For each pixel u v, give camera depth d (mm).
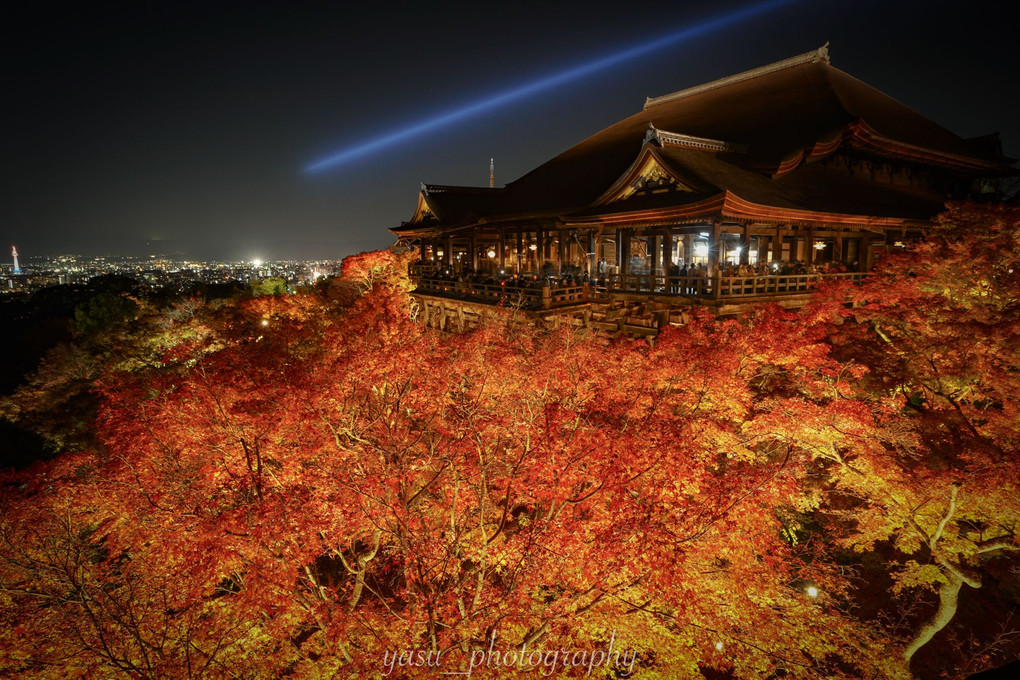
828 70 39562
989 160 39031
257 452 11570
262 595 9539
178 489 11625
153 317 40594
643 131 40781
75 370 35188
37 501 11867
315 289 47125
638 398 14102
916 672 12750
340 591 12273
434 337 17359
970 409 13891
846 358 17812
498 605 9859
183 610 10500
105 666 9734
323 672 10078
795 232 27516
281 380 14359
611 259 36562
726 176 25125
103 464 12680
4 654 9781
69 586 10688
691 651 10195
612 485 9984
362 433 13266
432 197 42562
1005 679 2016
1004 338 12641
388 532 11250
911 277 18703
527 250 41344
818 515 16297
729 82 45344
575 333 19812
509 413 13609
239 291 65438
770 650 10039
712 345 15938
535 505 12172
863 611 13867
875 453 12508
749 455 12930
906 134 34531
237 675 9797
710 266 23922
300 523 10062
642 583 9641
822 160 31484
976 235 16906
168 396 13977
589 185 34719
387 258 39969
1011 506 10492
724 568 10594
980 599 14375
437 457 12086
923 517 12492
